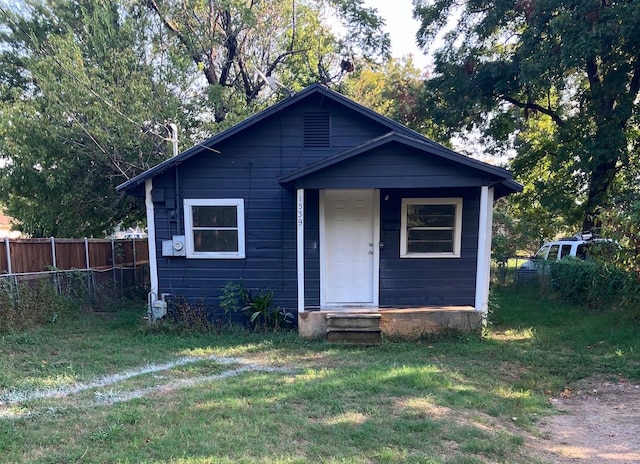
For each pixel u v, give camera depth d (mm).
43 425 3666
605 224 7840
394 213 7980
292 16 16859
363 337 6984
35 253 8188
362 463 3119
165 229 8062
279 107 7758
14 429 3562
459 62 15922
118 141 11070
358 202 8055
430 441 3502
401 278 7992
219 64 16703
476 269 7809
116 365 5590
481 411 4293
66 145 10945
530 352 6398
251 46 16906
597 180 13477
